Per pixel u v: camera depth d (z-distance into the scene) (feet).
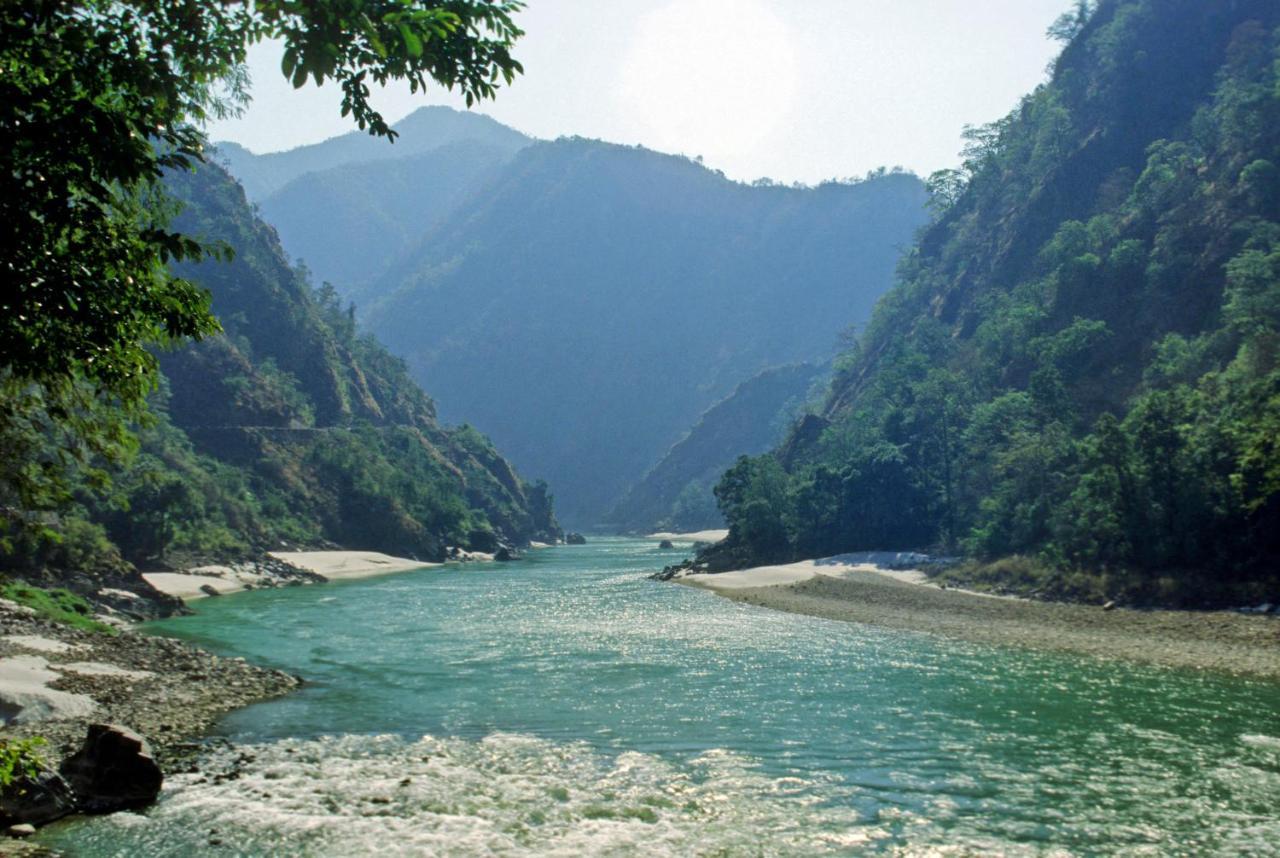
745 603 189.47
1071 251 368.27
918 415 341.21
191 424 402.31
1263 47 400.67
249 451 396.16
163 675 92.07
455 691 91.56
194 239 31.55
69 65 26.03
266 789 57.98
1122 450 178.29
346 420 524.93
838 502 306.96
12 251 25.52
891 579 226.38
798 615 164.45
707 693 90.27
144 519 241.14
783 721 77.82
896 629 142.10
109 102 27.50
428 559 408.26
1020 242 455.22
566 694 89.86
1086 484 189.78
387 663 109.91
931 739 71.15
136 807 54.34
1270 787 57.72
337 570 312.09
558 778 61.00
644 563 379.96
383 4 25.45
